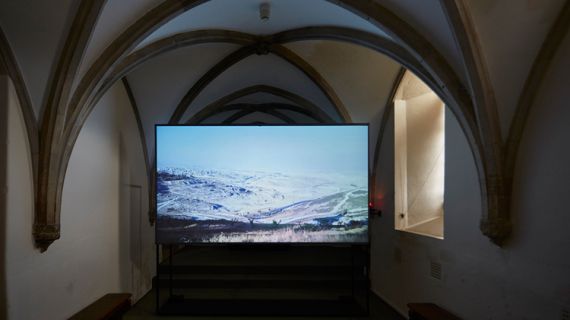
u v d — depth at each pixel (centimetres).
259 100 848
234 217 566
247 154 568
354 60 570
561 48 279
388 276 611
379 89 598
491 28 292
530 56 296
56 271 381
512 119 318
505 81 311
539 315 288
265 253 868
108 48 375
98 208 481
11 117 324
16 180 327
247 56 593
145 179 669
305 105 746
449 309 419
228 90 737
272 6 450
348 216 566
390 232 604
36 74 337
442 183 539
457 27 296
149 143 666
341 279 688
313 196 567
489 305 347
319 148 569
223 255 844
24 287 332
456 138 407
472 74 312
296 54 592
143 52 438
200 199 565
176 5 372
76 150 424
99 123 484
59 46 329
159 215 563
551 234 279
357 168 568
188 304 590
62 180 369
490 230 323
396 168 589
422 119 568
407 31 355
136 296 617
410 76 548
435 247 452
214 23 484
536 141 298
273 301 606
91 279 460
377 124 649
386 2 351
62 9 308
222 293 652
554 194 277
